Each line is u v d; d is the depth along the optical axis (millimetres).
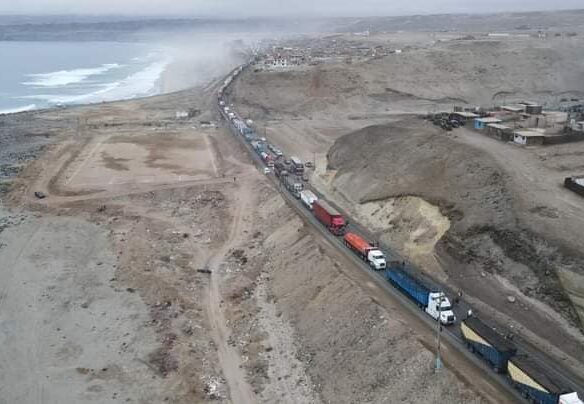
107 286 76312
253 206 102812
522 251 62562
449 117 116938
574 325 54375
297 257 76062
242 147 141000
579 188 72250
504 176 75562
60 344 63281
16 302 72188
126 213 102312
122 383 56562
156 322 67500
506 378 47312
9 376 57562
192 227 97688
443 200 76312
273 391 54781
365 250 70688
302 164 116188
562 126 105000
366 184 92938
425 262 70250
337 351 56562
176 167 128125
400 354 51406
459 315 58031
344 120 174250
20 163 130375
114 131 164125
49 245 89375
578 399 41438
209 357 60781
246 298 72375
